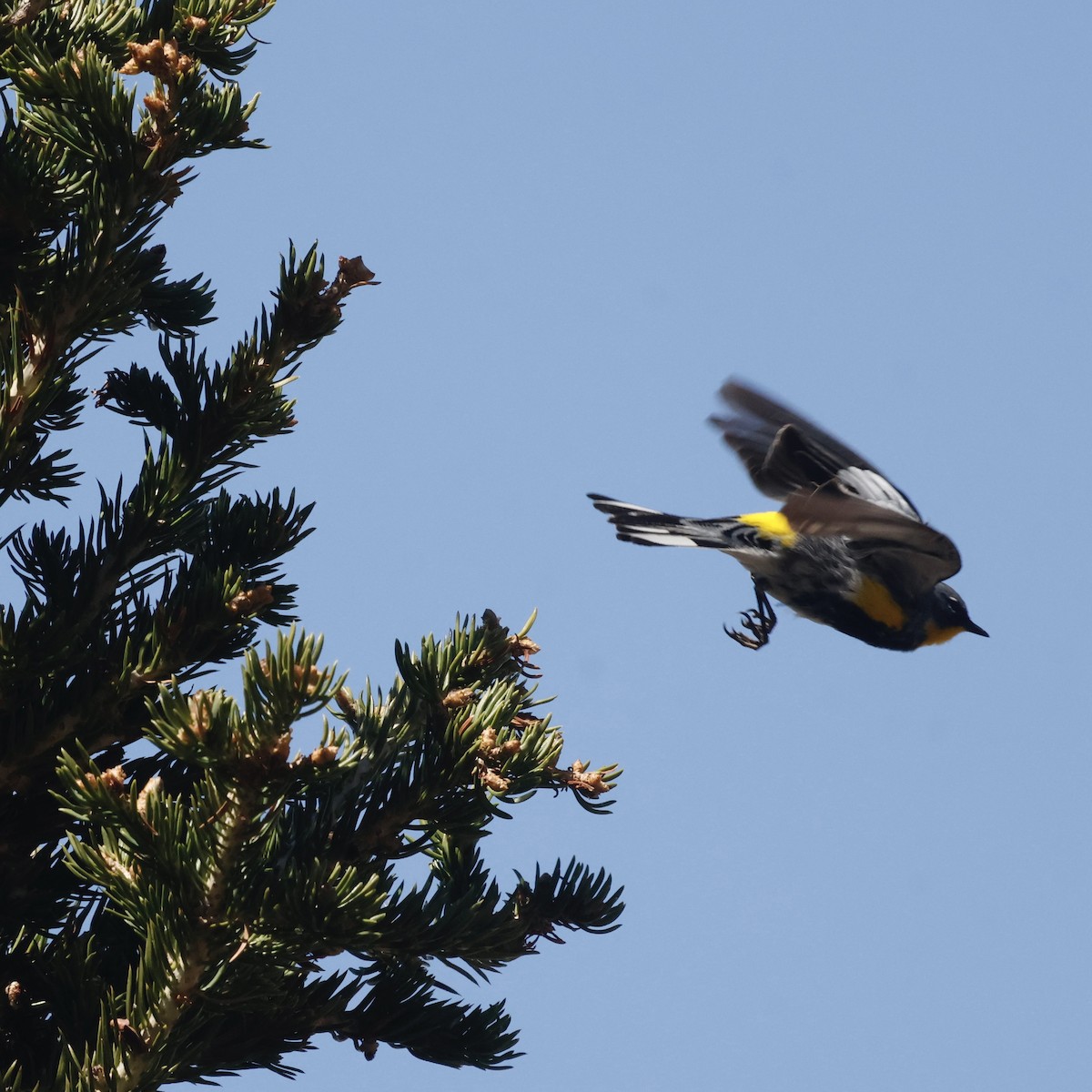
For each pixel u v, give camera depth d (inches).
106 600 429.7
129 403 477.4
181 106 415.5
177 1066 350.3
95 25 480.7
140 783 416.2
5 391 420.2
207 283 542.0
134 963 386.9
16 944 376.5
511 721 391.5
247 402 448.8
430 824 388.2
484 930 357.7
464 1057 385.1
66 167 446.9
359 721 396.2
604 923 403.9
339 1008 375.9
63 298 422.6
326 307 446.3
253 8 470.0
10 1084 339.6
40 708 407.2
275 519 457.7
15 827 405.7
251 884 337.7
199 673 424.8
